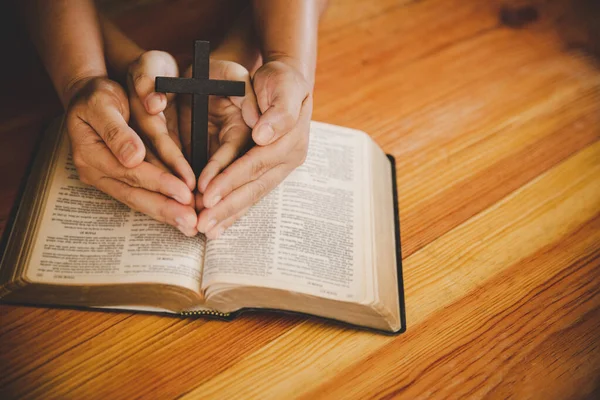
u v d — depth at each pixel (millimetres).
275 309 543
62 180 570
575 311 594
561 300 600
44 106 690
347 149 623
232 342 549
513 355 562
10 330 537
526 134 733
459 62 803
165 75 547
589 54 836
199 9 805
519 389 543
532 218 659
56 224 545
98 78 539
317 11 625
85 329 543
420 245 626
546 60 820
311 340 556
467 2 884
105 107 509
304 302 532
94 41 585
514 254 629
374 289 543
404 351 556
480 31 848
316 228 560
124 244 534
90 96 514
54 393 512
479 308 588
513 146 720
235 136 534
